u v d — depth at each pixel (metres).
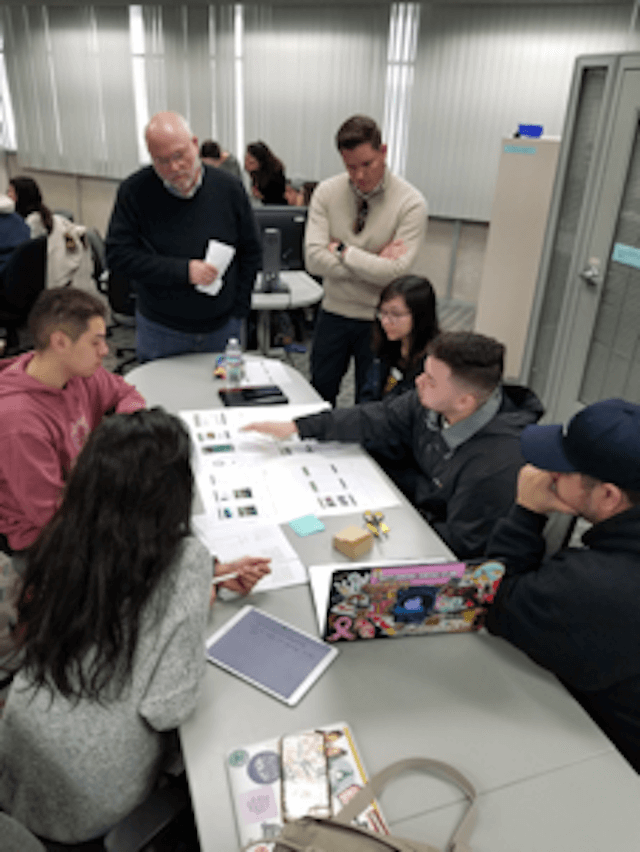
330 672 1.18
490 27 5.14
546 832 0.92
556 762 1.04
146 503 0.93
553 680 1.20
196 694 1.02
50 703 0.98
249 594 1.35
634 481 1.04
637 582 1.05
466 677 1.19
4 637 1.42
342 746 1.03
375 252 2.78
